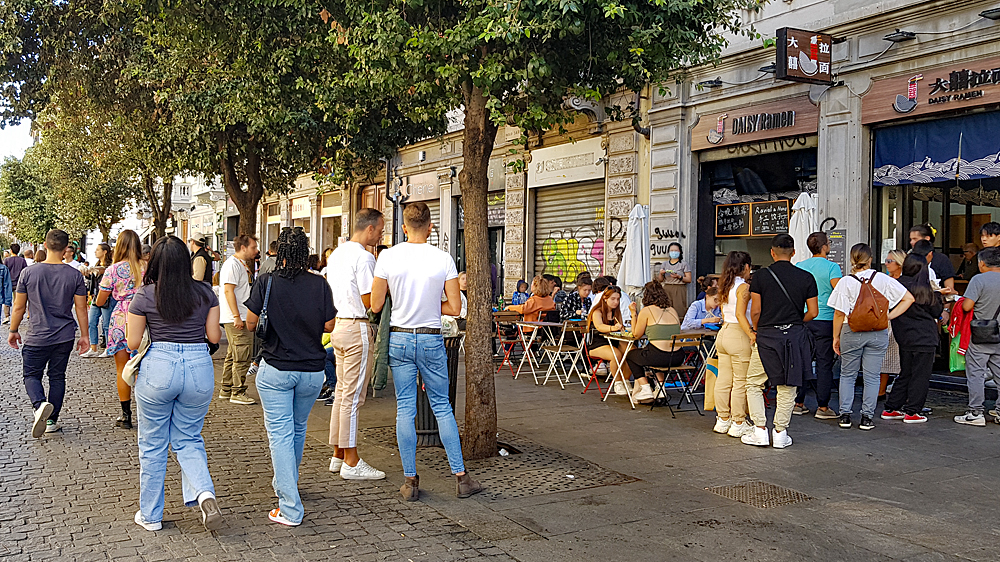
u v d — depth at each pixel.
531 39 6.21
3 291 12.09
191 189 40.94
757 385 7.03
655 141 13.55
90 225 29.61
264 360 4.79
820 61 10.54
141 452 4.60
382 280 5.22
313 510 5.02
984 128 9.40
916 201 10.35
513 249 17.27
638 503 5.26
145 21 11.36
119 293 7.41
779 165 12.02
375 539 4.50
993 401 9.16
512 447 6.76
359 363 5.73
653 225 13.62
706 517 4.97
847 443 7.09
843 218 10.69
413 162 21.28
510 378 11.09
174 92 13.55
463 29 6.16
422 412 6.88
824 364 8.26
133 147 16.95
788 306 6.79
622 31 6.33
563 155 15.82
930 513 5.08
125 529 4.59
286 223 29.58
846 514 5.05
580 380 10.64
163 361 4.50
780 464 6.33
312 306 4.84
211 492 4.50
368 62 6.98
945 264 9.12
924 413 8.13
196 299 4.61
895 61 10.05
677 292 12.69
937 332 8.02
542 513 5.02
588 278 11.70
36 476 5.67
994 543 4.53
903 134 10.24
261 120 12.23
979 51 9.24
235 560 4.14
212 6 10.09
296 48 11.04
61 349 7.09
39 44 12.04
